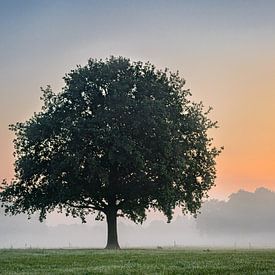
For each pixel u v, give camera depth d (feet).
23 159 221.46
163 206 215.10
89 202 225.56
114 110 204.95
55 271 87.04
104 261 112.78
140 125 204.74
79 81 216.33
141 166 199.00
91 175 200.64
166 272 82.79
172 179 208.33
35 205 222.28
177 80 230.07
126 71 222.07
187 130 222.28
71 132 205.36
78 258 123.75
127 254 143.13
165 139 205.87
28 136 215.92
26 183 223.30
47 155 219.41
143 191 216.74
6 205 228.63
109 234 222.48
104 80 215.31
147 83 218.79
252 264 98.99
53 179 209.15
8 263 107.65
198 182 229.04
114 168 217.56
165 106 215.92
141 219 237.66
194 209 230.27
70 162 201.87
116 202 227.81
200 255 136.36
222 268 89.25
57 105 221.87
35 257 128.26
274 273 80.07
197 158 230.07
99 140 202.80
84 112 217.15
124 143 197.36
